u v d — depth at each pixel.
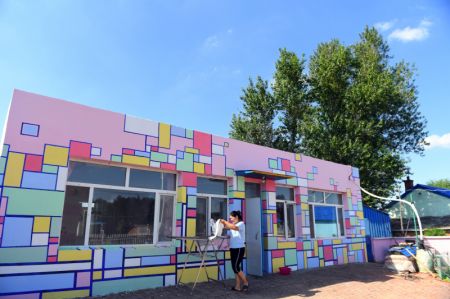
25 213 6.13
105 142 7.45
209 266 8.75
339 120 21.61
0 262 5.75
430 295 8.52
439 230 15.88
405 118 23.33
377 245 14.48
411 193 18.83
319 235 12.59
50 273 6.22
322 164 13.27
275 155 11.47
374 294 8.35
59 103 6.93
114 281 7.02
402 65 24.41
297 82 24.78
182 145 8.87
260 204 10.09
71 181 6.99
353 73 23.44
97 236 7.14
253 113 25.80
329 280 9.65
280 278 9.59
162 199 8.42
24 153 6.31
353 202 14.28
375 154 20.75
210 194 9.52
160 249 7.89
